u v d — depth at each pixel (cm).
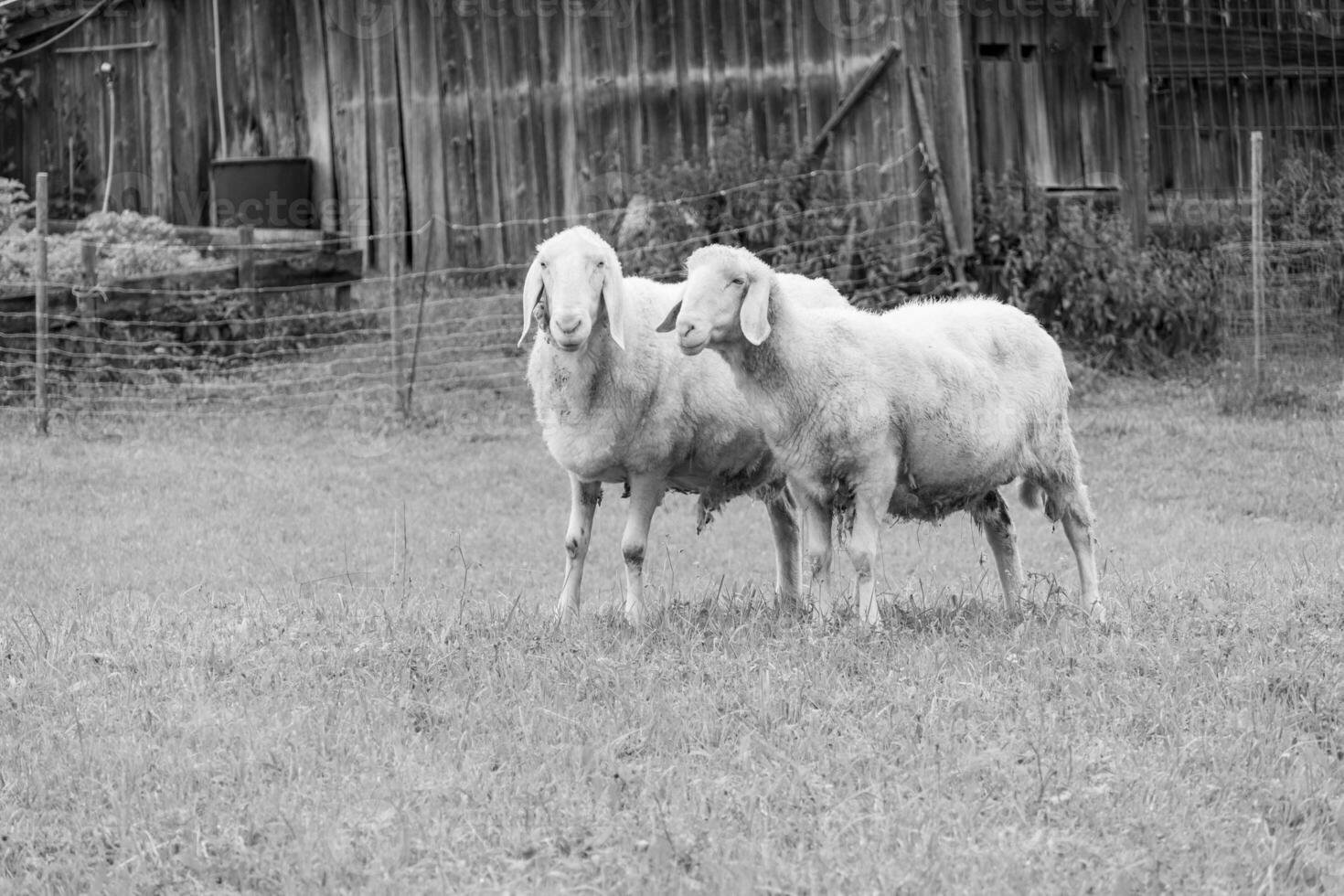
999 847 515
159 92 2183
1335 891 495
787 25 1948
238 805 561
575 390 849
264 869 512
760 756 600
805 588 958
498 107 2036
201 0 2153
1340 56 2248
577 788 570
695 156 1984
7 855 532
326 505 1347
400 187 1916
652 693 670
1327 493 1377
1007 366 843
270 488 1392
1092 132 2030
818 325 789
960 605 857
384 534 1257
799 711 646
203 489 1383
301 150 2120
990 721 636
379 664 718
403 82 2062
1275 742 608
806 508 810
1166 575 984
